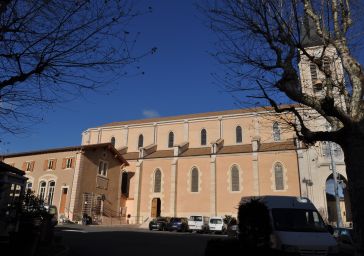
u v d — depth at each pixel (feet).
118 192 143.43
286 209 38.24
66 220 112.27
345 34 29.68
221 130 161.89
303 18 31.32
